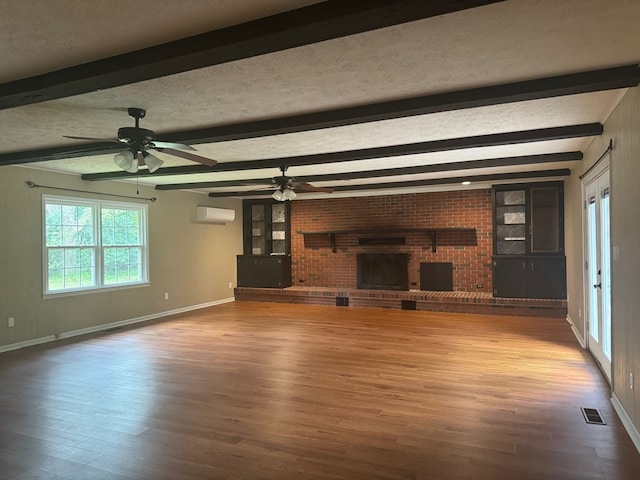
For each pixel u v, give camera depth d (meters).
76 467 2.58
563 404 3.46
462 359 4.77
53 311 5.99
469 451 2.72
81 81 2.38
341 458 2.66
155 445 2.85
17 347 5.53
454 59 2.38
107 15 1.87
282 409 3.44
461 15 1.90
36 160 4.72
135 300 7.26
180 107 3.19
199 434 3.01
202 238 8.78
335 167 6.01
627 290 3.03
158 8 1.81
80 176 6.36
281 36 1.90
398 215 8.70
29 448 2.82
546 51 2.29
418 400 3.59
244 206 9.88
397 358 4.85
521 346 5.30
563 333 5.98
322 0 1.77
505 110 3.40
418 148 4.50
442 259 8.40
